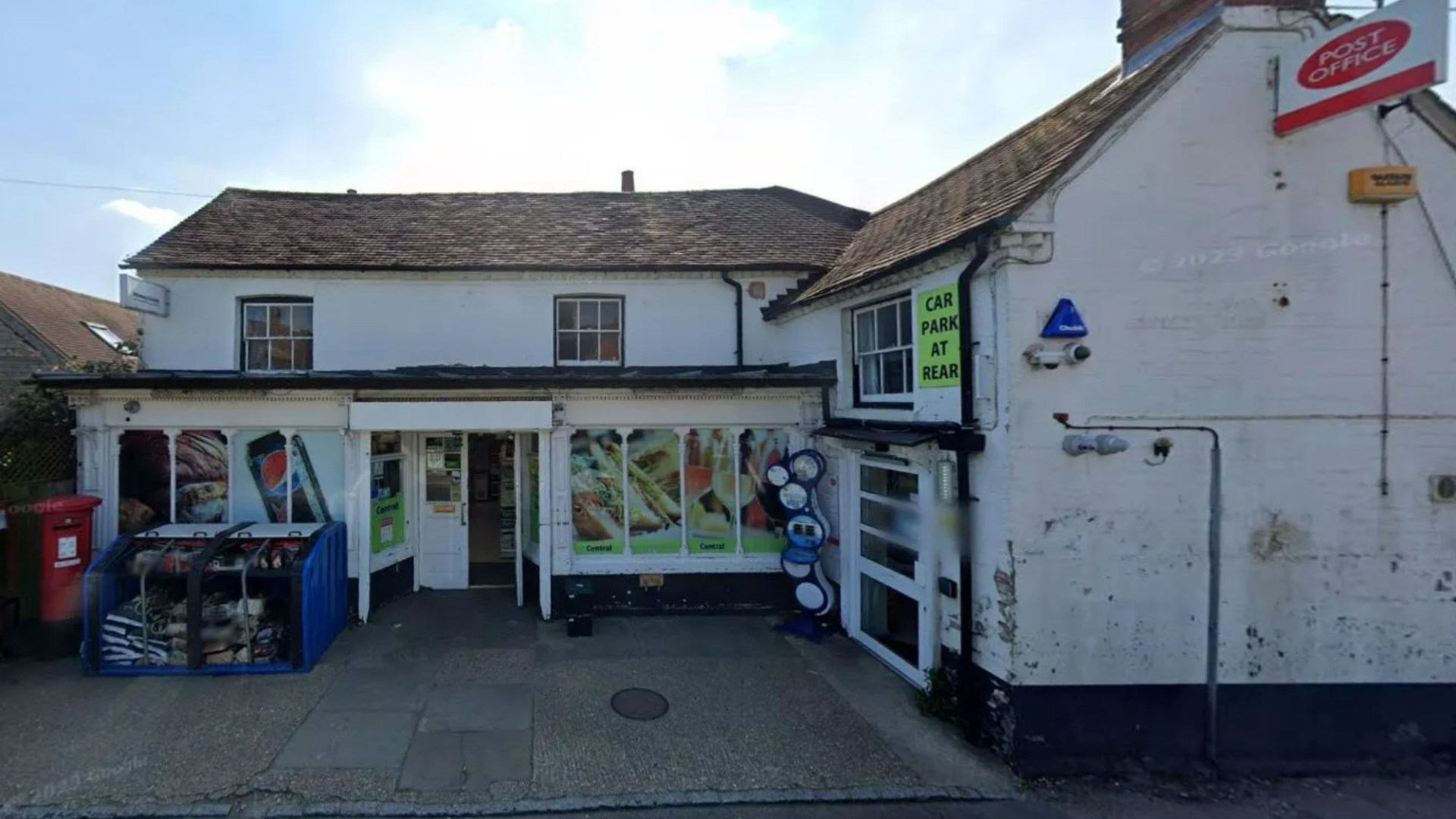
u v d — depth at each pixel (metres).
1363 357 5.14
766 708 5.84
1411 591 5.14
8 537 6.61
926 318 6.07
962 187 7.25
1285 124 5.02
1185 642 5.15
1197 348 5.13
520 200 11.89
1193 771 5.07
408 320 9.51
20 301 17.94
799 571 7.67
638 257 9.86
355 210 11.19
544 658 6.77
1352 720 5.14
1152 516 5.14
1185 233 5.13
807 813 4.50
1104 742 5.12
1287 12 5.08
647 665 6.66
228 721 5.38
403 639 7.18
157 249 9.31
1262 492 5.15
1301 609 5.16
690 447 8.23
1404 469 5.14
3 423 7.81
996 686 5.26
